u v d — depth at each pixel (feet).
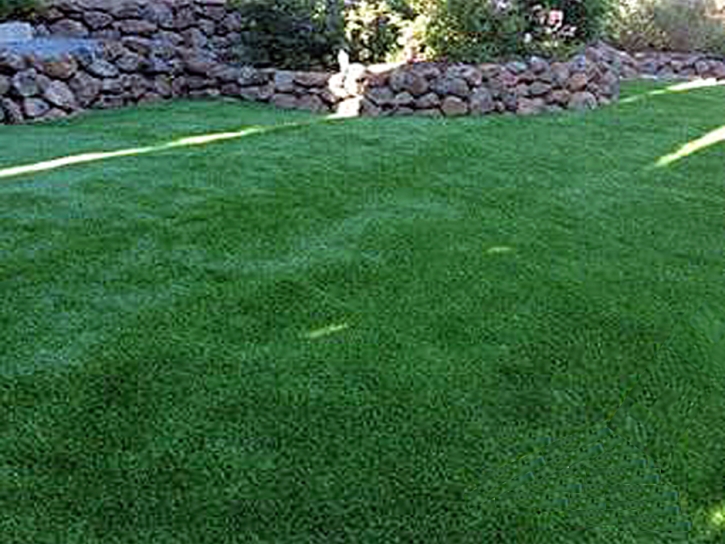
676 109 21.62
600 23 28.71
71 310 9.00
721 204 14.37
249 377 7.89
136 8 23.88
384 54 22.07
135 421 7.16
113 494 6.30
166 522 6.05
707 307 10.32
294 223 11.87
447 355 8.56
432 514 6.33
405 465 6.84
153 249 10.69
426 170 14.87
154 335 8.53
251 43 22.75
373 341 8.71
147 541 5.87
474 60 21.26
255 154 15.33
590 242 12.08
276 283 9.86
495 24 22.13
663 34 34.19
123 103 20.57
